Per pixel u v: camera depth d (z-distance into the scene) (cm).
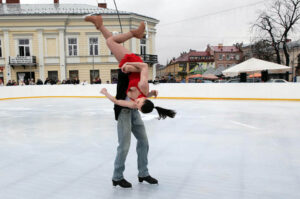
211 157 402
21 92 1744
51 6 2827
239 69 1555
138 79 242
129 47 2489
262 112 934
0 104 1363
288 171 338
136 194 270
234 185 293
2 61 2470
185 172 336
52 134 594
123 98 256
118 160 273
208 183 299
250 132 592
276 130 613
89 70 2508
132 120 274
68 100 1574
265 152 429
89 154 423
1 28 2433
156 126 673
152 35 2650
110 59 2503
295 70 4534
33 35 2466
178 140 517
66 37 2477
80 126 694
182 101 1405
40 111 1046
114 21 2444
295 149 447
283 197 263
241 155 412
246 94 1431
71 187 290
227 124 697
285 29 2845
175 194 270
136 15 2450
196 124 700
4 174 336
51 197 266
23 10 2600
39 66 2486
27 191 282
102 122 755
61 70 2491
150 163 373
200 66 7062
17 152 442
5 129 665
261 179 311
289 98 1342
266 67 1498
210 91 1509
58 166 364
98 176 323
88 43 2484
